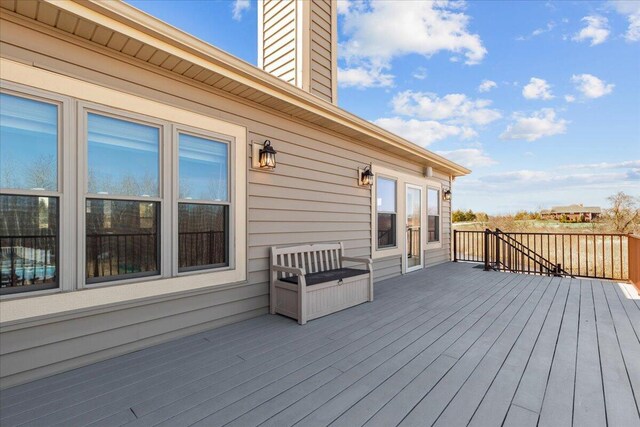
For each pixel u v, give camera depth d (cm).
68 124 242
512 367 250
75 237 246
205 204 333
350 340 304
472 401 203
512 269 768
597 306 423
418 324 351
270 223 395
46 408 195
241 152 361
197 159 326
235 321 355
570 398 206
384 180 625
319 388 219
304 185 442
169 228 301
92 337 256
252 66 320
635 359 263
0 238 219
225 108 346
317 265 454
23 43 223
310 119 438
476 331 329
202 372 241
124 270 275
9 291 221
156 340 293
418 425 179
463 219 1692
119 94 269
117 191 270
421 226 746
